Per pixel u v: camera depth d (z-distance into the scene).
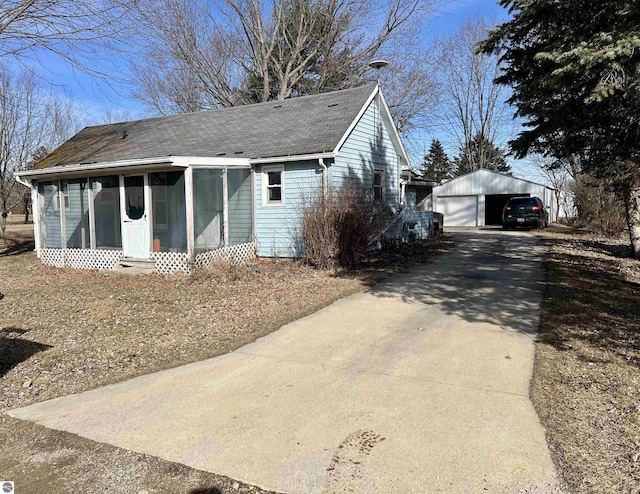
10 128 20.52
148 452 3.42
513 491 2.86
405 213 17.92
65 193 13.60
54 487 3.04
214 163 11.48
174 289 9.47
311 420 3.84
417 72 27.48
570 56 6.51
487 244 16.98
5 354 5.72
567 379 4.51
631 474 2.97
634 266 11.70
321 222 11.22
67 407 4.24
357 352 5.53
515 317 6.88
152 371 5.11
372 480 3.00
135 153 14.29
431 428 3.66
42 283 11.02
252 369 5.06
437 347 5.63
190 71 27.45
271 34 26.94
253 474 3.11
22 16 9.30
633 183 11.16
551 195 30.59
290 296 8.56
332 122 13.37
